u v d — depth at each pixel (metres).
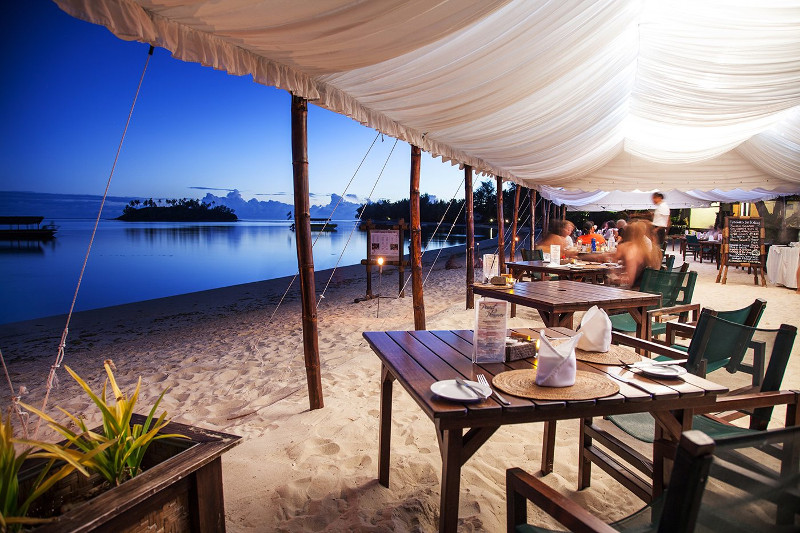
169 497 1.26
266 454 2.57
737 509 0.90
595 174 10.98
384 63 2.92
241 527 1.92
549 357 1.55
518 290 4.15
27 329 7.08
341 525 1.94
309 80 3.01
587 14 3.10
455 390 1.49
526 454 2.56
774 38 3.74
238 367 4.53
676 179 10.70
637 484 1.83
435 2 2.21
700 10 3.50
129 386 4.09
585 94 4.76
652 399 1.49
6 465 1.09
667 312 3.74
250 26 2.14
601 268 6.02
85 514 1.05
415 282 5.30
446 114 4.13
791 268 9.01
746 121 6.54
